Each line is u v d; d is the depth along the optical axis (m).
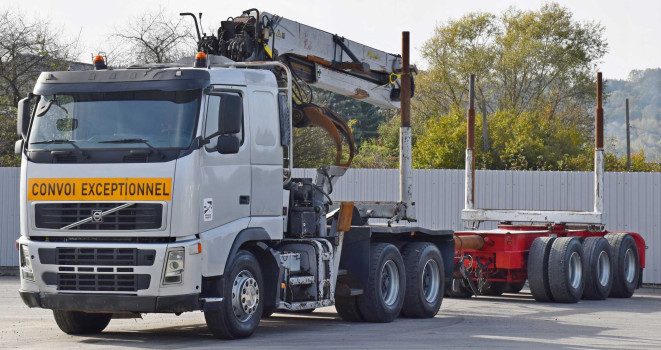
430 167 45.09
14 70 35.12
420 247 14.70
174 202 10.34
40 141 10.90
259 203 11.56
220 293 10.85
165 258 10.33
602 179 20.22
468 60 60.47
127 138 10.57
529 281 18.30
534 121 50.31
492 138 47.06
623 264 19.94
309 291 12.52
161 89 10.64
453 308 16.72
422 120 61.84
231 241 11.02
